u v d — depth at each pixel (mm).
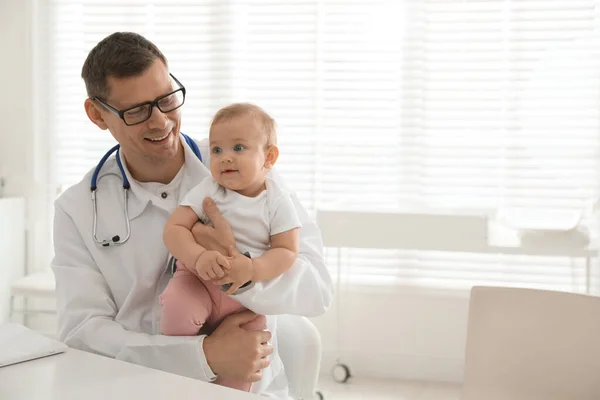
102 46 1729
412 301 3846
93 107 1836
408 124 3840
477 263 3832
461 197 3805
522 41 3727
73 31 4082
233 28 3973
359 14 3867
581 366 1723
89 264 1816
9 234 3904
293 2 3910
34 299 4086
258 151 1618
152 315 1801
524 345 1780
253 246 1615
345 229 3525
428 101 3820
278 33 3924
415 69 3811
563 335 1751
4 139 4117
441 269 3840
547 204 3713
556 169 3707
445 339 3814
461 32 3773
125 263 1797
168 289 1608
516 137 3746
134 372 1222
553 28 3689
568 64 3689
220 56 3986
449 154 3801
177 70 4023
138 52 1678
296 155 3943
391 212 3486
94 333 1689
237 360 1520
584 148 3682
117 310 1817
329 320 3920
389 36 3844
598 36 3656
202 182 1674
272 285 1584
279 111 3949
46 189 4109
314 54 3910
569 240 3438
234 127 1606
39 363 1273
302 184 3941
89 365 1262
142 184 1866
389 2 3832
